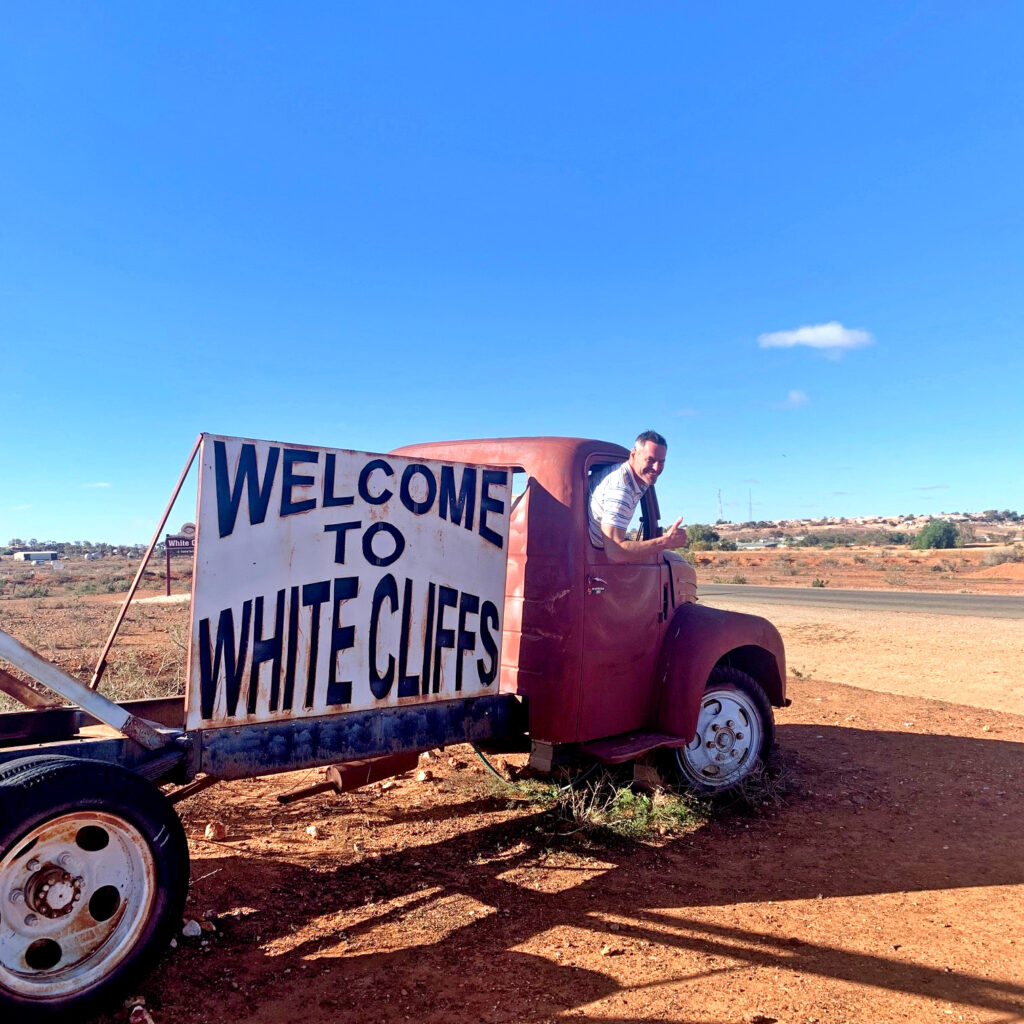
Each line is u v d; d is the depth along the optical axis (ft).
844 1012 10.24
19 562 240.73
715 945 12.06
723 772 19.56
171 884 10.25
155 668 30.94
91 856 9.79
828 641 50.90
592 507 16.78
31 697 12.25
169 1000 10.03
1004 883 14.94
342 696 12.85
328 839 15.97
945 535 255.91
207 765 11.53
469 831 16.78
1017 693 34.53
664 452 16.11
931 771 22.76
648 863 15.51
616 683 17.22
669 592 19.04
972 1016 10.21
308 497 12.44
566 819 17.49
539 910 13.11
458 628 14.53
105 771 9.80
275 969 10.88
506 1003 10.23
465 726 15.02
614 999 10.39
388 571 13.43
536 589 16.46
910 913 13.50
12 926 9.20
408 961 11.23
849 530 479.82
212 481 11.45
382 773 15.11
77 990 9.38
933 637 51.78
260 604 11.90
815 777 21.97
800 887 14.55
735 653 21.34
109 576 138.31
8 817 8.97
